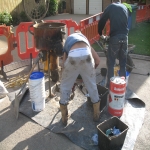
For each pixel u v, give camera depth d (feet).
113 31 12.07
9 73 15.90
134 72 16.29
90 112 10.93
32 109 11.14
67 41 9.08
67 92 9.35
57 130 9.66
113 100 10.25
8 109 11.35
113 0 12.76
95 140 8.93
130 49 14.65
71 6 52.21
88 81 9.14
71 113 10.84
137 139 9.14
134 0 41.91
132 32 29.94
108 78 12.68
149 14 37.19
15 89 13.58
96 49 21.33
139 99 11.71
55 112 10.98
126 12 11.99
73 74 8.89
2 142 9.01
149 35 28.27
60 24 12.42
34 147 8.77
